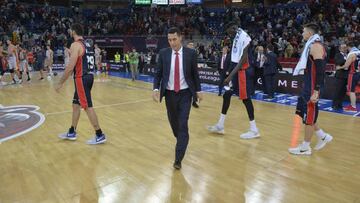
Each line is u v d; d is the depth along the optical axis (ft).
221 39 64.03
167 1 83.56
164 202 10.28
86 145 15.89
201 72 40.50
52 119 21.17
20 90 34.19
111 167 13.08
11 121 20.62
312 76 13.44
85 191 11.03
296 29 58.59
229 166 13.12
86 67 15.58
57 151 15.05
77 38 15.34
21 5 75.31
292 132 18.03
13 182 11.76
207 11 82.53
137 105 26.13
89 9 87.86
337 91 24.11
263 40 57.26
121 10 89.35
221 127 17.66
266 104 26.55
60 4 90.02
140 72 54.90
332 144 15.93
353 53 22.72
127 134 17.78
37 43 68.03
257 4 77.56
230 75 15.52
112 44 76.18
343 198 10.49
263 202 10.25
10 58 39.75
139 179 11.93
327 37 51.75
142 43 75.05
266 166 13.12
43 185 11.50
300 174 12.35
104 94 32.04
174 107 13.01
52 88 35.76
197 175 12.26
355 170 12.74
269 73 28.96
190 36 71.00
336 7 60.59
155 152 14.85
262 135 17.44
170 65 12.67
